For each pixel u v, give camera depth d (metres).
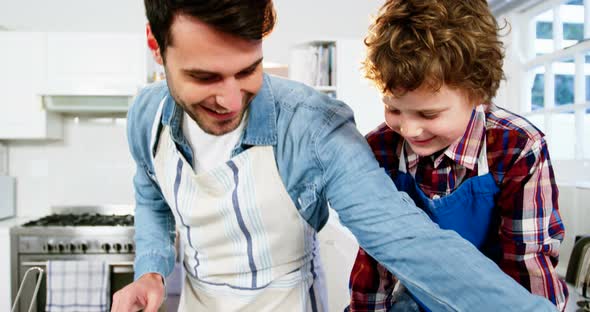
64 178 3.30
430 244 0.55
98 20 3.41
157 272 0.91
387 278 0.93
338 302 1.83
